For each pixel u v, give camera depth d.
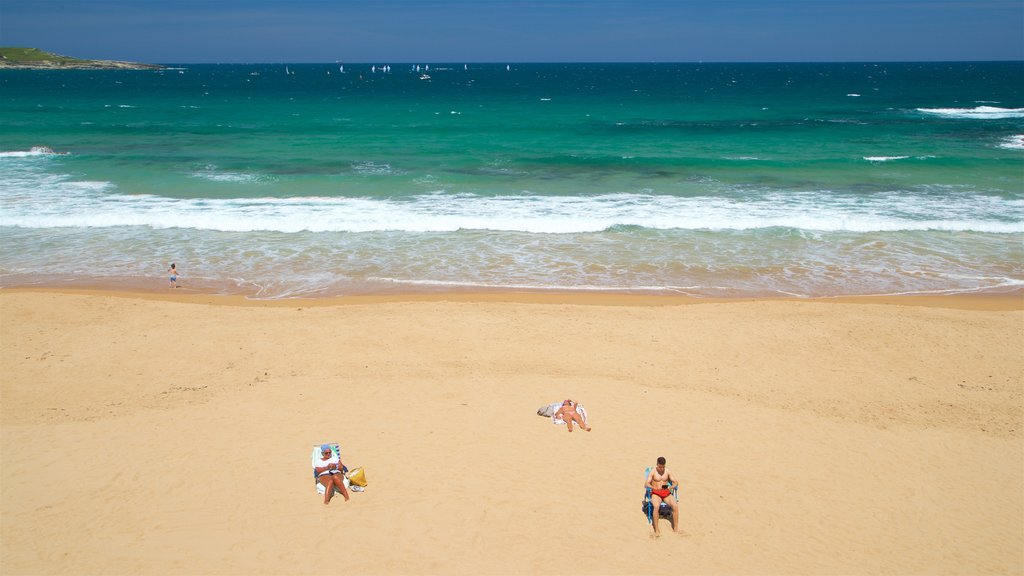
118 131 48.28
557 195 29.66
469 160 37.75
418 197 29.14
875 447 11.60
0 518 9.41
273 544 8.98
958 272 20.97
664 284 20.19
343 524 9.39
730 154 40.19
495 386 13.66
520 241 23.77
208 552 8.80
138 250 22.58
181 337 16.16
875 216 26.06
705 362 15.16
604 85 143.88
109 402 12.98
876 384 14.16
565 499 9.98
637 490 10.23
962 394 13.72
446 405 12.81
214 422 12.09
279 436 11.60
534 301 18.86
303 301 18.80
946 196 29.25
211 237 23.91
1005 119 58.69
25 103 76.12
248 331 16.55
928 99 88.00
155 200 28.06
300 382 13.81
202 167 34.88
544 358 15.23
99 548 8.85
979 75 188.75
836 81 154.62
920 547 9.16
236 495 9.97
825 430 12.16
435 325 16.97
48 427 11.91
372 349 15.58
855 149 41.69
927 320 17.28
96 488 10.10
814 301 18.83
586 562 8.74
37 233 23.98
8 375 14.13
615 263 21.81
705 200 28.80
